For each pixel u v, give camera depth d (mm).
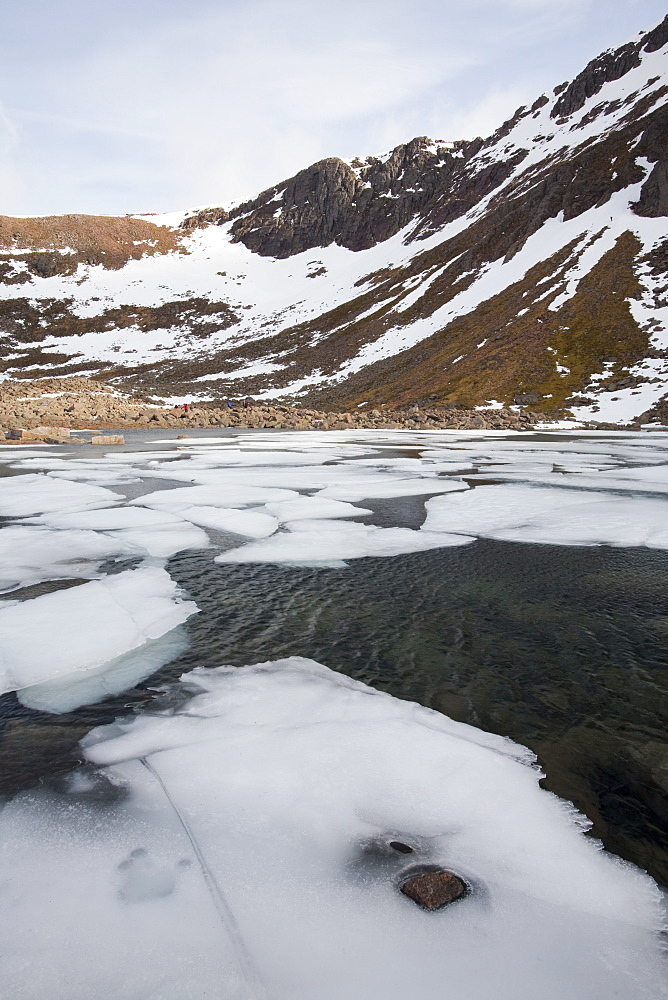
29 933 2309
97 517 11062
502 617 6305
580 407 58062
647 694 4617
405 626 6027
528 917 2420
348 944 2264
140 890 2553
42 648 5215
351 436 41844
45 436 34156
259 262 173250
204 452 26734
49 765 3592
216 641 5582
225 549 8922
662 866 2758
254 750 3750
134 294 151000
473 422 54031
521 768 3592
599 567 8180
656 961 2211
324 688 4656
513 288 88250
